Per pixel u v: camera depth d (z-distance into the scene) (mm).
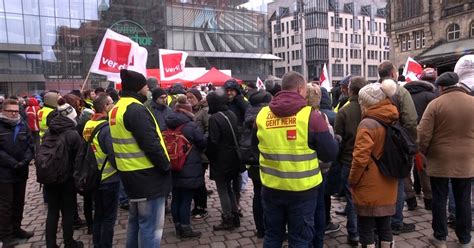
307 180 3254
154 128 3748
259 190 4918
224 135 5184
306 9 87375
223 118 5180
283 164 3268
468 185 4355
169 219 6012
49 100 6566
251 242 5008
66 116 4719
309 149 3252
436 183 4438
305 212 3307
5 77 35875
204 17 49375
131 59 7590
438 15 36125
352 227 4711
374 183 3717
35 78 37750
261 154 3447
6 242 5180
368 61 98062
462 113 4164
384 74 4605
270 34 98625
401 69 41562
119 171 3844
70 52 40625
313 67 87500
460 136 4211
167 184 3938
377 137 3664
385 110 3678
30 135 5508
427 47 37375
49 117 5152
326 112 5121
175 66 10203
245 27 53031
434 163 4352
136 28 44688
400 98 4359
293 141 3229
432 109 4293
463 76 4738
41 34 38906
